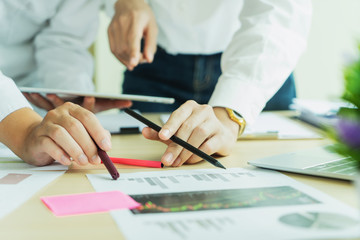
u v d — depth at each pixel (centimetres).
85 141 62
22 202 48
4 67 128
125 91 151
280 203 47
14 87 75
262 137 94
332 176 58
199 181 57
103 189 53
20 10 119
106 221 42
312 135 96
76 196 50
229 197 50
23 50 132
